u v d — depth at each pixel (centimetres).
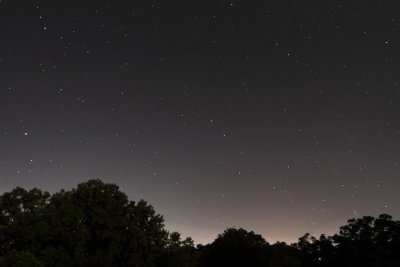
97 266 2156
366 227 3919
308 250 4006
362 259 3194
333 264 3416
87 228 2652
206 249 2900
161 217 2994
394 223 3812
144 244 2770
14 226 2445
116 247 2695
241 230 2892
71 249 2550
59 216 2566
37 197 2781
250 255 2652
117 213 2888
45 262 2336
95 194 2891
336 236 3966
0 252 2395
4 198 2680
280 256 3856
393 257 3416
